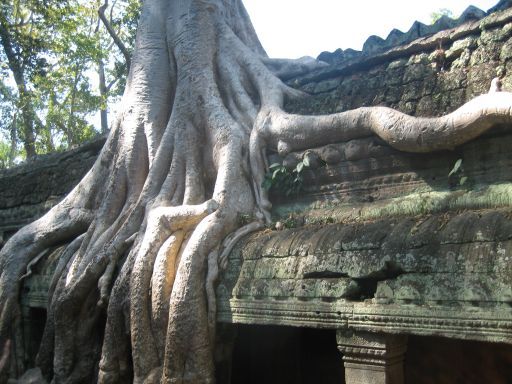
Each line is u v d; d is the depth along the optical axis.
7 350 8.49
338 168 6.43
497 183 5.24
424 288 4.39
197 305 5.73
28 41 16.36
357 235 5.01
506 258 4.00
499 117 5.01
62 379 7.16
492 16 6.18
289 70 8.14
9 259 8.84
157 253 6.29
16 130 21.38
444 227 4.52
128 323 6.39
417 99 6.30
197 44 8.07
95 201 8.83
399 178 5.97
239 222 6.48
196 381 5.59
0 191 12.30
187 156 7.45
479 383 6.00
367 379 4.80
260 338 7.94
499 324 3.97
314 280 5.11
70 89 22.47
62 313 7.27
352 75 7.35
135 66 8.60
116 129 8.59
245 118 7.50
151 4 8.95
